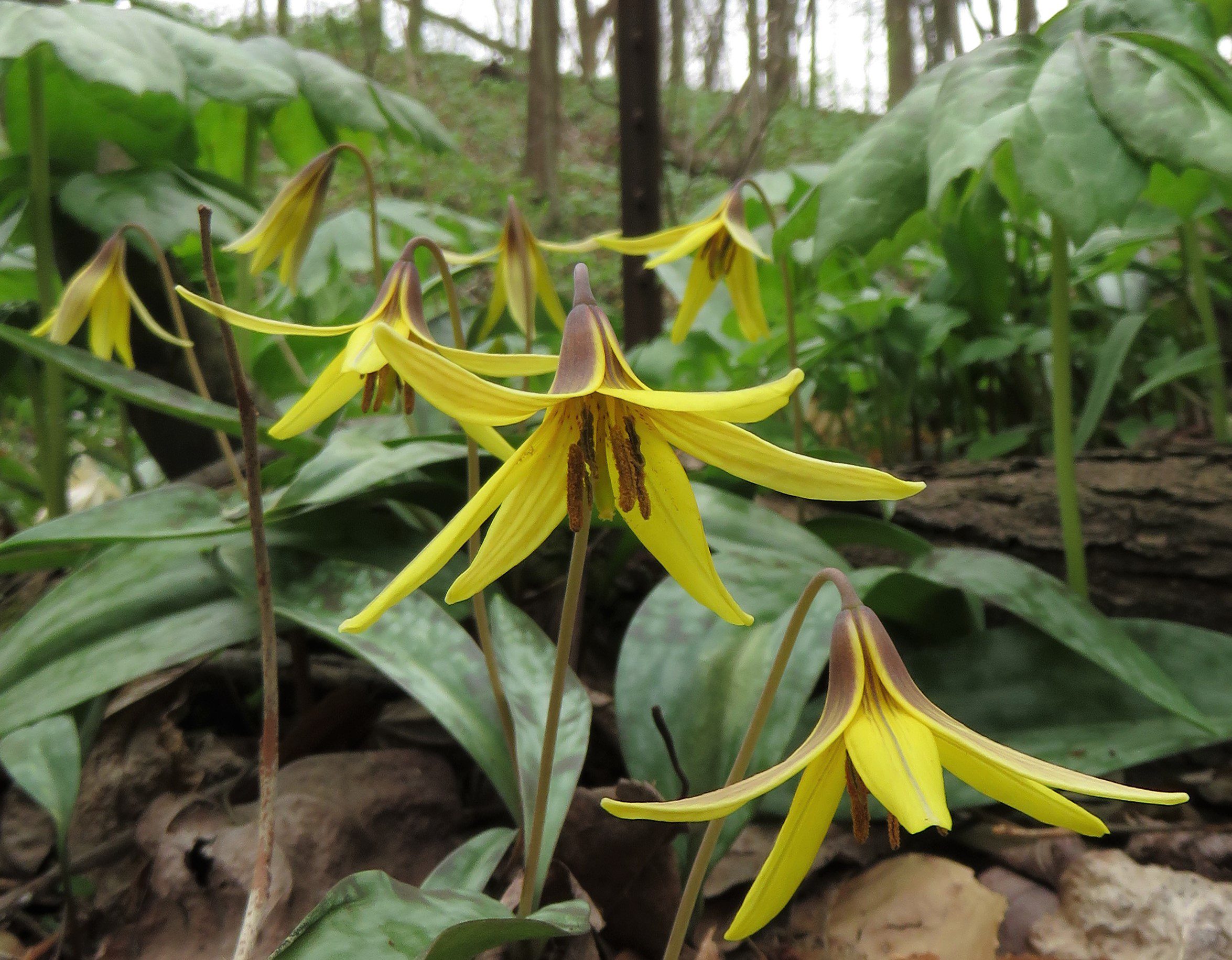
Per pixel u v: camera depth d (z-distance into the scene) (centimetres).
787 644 10
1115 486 20
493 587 17
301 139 34
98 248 26
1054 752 15
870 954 13
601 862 13
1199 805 17
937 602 18
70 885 13
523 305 18
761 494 25
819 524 20
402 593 8
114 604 15
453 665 14
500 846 12
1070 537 19
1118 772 18
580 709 13
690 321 20
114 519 15
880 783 8
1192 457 21
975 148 15
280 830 14
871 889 14
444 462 18
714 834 10
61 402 24
